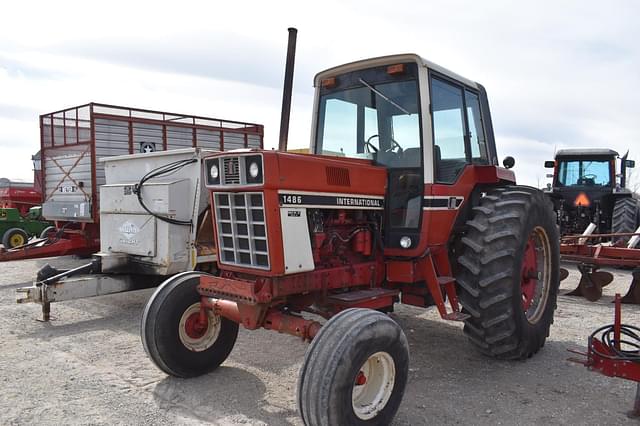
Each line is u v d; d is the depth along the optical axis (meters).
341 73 4.59
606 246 7.61
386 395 3.14
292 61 3.84
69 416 3.38
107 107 9.08
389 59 4.24
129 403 3.58
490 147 5.22
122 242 6.26
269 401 3.63
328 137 4.70
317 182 3.51
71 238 8.84
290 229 3.33
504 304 4.13
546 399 3.69
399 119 4.24
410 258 4.12
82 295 5.87
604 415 3.45
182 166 5.98
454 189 4.34
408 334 5.29
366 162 4.23
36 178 13.38
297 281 3.47
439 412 3.47
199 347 4.05
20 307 6.48
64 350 4.76
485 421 3.35
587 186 11.12
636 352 3.44
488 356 4.61
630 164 11.79
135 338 5.16
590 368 3.44
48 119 10.05
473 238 4.25
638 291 6.64
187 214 5.89
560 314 6.16
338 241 3.83
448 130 4.43
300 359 4.50
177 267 5.84
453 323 5.73
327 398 2.78
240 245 3.49
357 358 2.89
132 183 6.40
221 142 10.94
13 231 12.12
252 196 3.33
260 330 5.39
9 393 3.74
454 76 4.50
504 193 4.49
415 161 4.12
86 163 9.01
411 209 4.11
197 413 3.44
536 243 4.81
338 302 3.60
